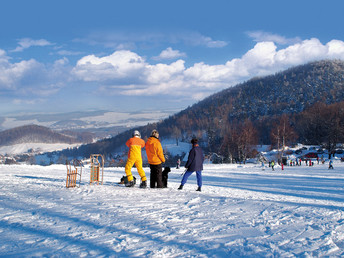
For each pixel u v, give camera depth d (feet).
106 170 96.07
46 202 20.89
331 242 12.49
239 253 11.07
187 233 13.58
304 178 75.00
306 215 17.47
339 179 71.26
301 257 10.75
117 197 23.20
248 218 16.62
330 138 251.80
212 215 17.33
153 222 15.40
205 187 40.60
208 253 11.05
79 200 21.74
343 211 18.98
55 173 66.13
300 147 294.05
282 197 31.99
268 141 427.33
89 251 11.10
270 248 11.66
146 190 27.96
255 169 130.21
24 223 15.14
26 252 10.99
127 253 10.91
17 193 25.12
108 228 14.21
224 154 272.72
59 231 13.71
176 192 26.89
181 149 567.59
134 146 30.66
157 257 10.57
